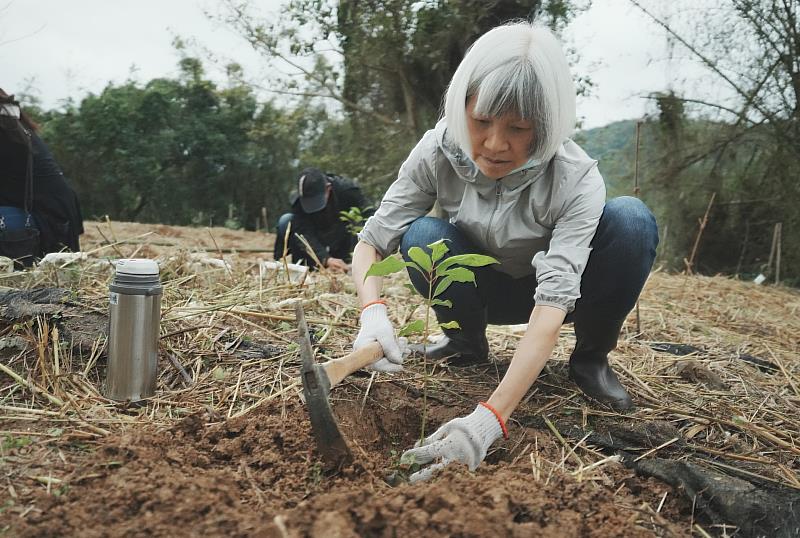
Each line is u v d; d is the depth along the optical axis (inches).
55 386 88.6
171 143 916.0
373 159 478.9
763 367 138.6
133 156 915.4
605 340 103.3
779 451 93.6
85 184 935.0
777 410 111.4
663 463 82.8
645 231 94.4
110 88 946.1
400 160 452.8
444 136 94.3
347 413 91.7
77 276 133.9
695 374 122.3
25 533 57.6
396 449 90.9
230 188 937.5
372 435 91.0
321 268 185.2
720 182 400.8
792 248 378.0
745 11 359.6
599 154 437.7
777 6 359.3
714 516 75.9
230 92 642.8
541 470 76.1
